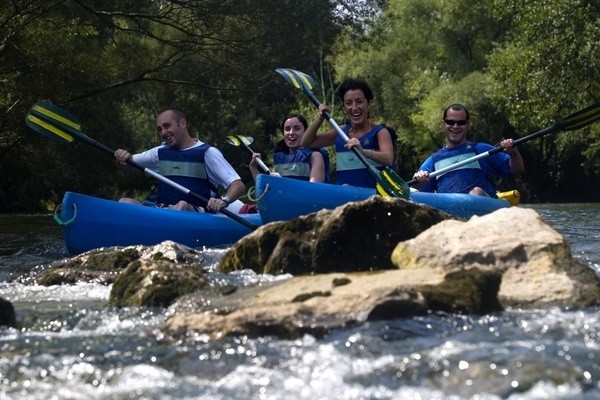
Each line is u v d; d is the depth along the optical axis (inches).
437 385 160.1
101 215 411.5
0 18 835.4
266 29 926.4
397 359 174.7
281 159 470.3
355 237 285.1
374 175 424.2
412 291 212.4
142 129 1888.5
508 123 1806.1
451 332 197.6
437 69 1950.1
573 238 483.5
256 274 286.5
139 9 927.7
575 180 1966.0
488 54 1893.5
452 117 494.9
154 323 222.5
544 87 1232.8
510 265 244.2
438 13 1911.9
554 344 181.0
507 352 173.8
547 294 229.5
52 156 1365.7
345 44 1164.5
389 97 1991.9
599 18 1205.7
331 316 205.3
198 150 444.1
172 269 261.7
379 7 991.6
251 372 173.3
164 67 985.5
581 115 480.4
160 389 165.0
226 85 1037.8
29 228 750.5
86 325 223.6
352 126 454.3
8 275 362.3
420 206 295.0
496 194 502.9
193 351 189.3
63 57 858.1
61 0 815.1
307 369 173.8
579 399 149.3
